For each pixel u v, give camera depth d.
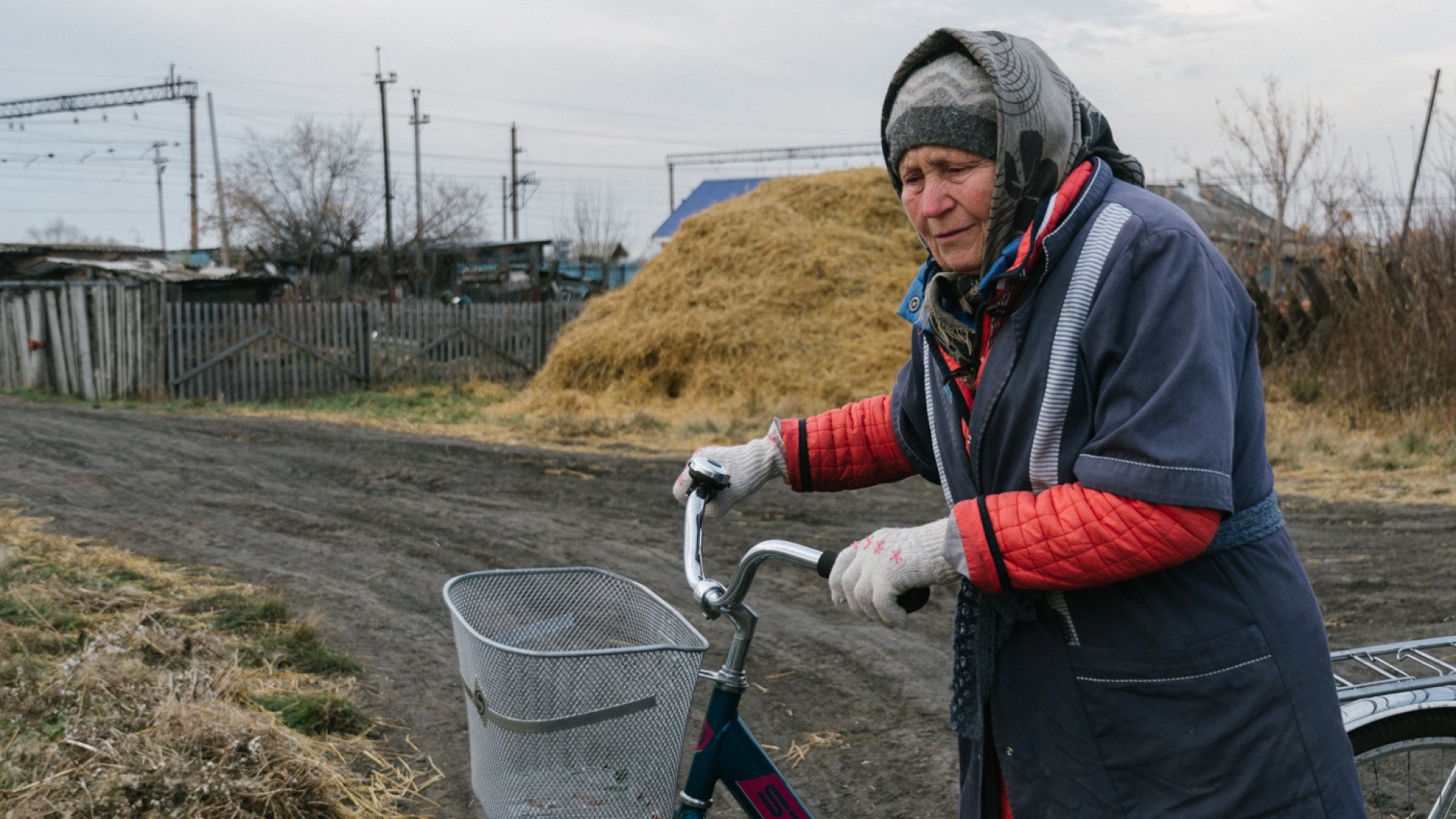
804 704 4.16
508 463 9.80
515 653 1.50
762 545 1.69
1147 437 1.43
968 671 1.72
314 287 36.91
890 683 4.38
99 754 2.82
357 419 13.39
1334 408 11.91
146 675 3.49
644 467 9.81
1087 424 1.56
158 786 2.75
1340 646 4.62
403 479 8.75
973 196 1.63
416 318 18.06
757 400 13.82
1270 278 16.06
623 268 45.88
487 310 18.81
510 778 1.53
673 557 6.48
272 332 16.41
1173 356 1.46
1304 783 1.53
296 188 41.84
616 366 15.28
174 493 7.67
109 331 15.54
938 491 8.87
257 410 14.56
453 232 44.88
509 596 1.82
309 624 4.41
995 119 1.60
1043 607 1.63
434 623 4.92
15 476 7.89
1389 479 8.78
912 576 1.55
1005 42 1.61
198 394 15.75
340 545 6.34
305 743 3.31
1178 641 1.54
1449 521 7.21
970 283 1.73
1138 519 1.43
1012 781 1.70
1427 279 12.19
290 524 6.84
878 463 2.02
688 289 15.58
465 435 12.15
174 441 10.36
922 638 5.02
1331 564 6.16
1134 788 1.59
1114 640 1.57
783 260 15.35
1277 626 1.55
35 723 3.12
